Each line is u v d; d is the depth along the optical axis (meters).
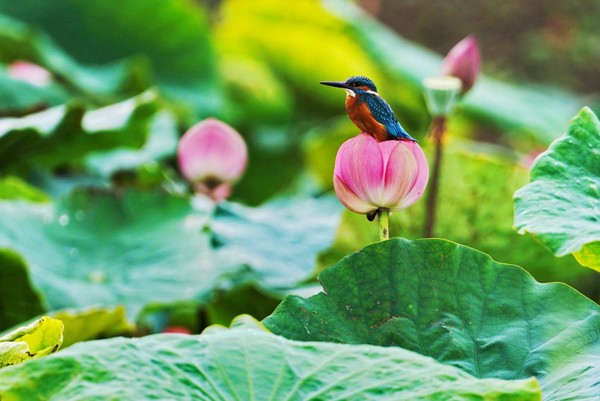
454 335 9.65
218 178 11.04
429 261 9.70
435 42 34.72
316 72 22.39
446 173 10.92
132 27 20.45
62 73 17.31
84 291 10.83
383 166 9.75
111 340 9.45
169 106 17.28
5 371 9.39
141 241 10.98
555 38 34.72
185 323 11.10
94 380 9.40
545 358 9.62
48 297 10.78
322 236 10.91
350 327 9.66
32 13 20.30
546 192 9.72
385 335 9.65
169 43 20.45
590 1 34.97
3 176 11.62
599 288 10.93
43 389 9.38
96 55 20.48
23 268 10.59
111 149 11.16
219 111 20.23
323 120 22.97
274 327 9.66
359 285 9.68
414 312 9.67
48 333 9.67
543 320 9.66
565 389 9.57
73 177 13.19
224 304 10.81
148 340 9.47
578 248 9.60
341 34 21.28
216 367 9.45
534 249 10.92
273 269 10.76
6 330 10.70
